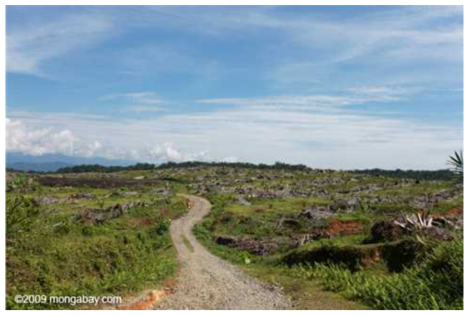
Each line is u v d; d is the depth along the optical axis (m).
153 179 130.62
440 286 13.32
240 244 37.16
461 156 12.27
